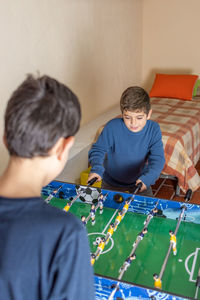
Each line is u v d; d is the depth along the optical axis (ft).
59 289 2.17
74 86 11.37
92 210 5.00
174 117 11.76
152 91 15.06
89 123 12.45
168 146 9.59
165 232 4.84
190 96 14.16
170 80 14.80
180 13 15.28
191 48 15.58
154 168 6.00
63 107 2.25
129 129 6.25
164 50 16.21
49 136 2.21
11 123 2.20
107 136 6.48
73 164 9.44
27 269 2.16
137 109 5.67
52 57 9.89
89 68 12.19
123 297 3.45
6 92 8.23
